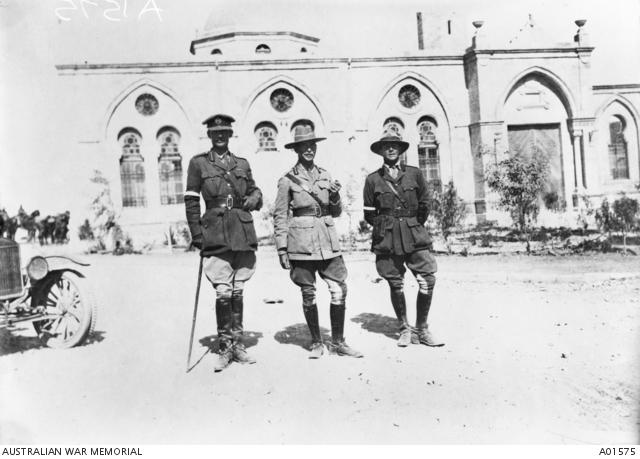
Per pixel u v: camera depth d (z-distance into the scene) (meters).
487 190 18.78
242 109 18.69
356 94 19.16
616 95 19.78
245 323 6.35
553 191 19.02
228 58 18.55
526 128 19.55
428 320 6.23
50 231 17.19
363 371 4.60
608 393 4.11
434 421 3.75
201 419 3.87
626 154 19.98
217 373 4.66
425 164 19.92
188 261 12.94
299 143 4.94
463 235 15.10
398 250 5.08
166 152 18.73
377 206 5.23
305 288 4.91
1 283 5.24
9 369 4.93
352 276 9.37
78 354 5.31
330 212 5.12
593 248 11.38
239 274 4.94
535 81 19.39
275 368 4.72
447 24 20.31
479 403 3.98
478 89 18.95
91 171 17.80
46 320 5.72
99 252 16.16
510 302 6.95
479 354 4.96
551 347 5.10
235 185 4.90
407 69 19.39
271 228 17.80
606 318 6.04
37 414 4.01
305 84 18.94
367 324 6.12
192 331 4.86
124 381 4.54
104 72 17.88
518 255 11.29
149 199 18.55
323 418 3.82
